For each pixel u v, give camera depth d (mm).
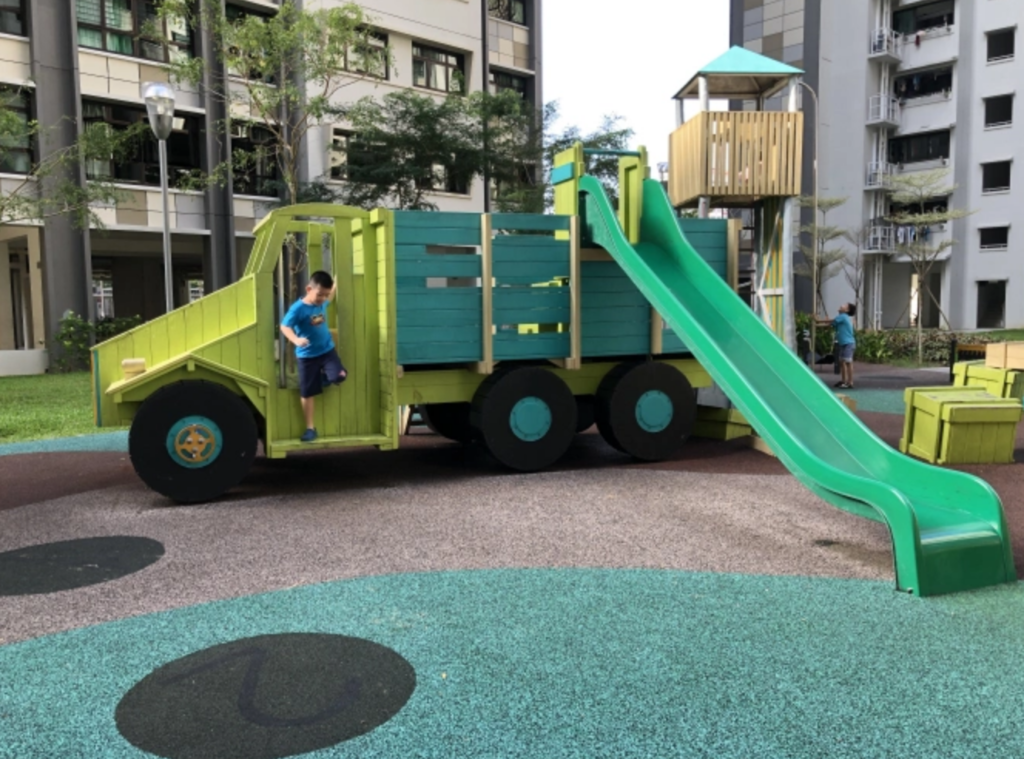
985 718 2979
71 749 2840
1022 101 34156
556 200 8664
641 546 5227
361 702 3148
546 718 3002
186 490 6500
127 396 6414
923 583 4262
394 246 7246
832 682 3270
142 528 5812
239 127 21625
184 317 7008
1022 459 8266
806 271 33062
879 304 37875
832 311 38438
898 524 4367
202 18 17250
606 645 3650
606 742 2828
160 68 21016
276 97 17031
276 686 3297
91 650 3678
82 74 19812
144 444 6367
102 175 18938
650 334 8453
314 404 7148
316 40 16984
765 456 8531
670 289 7383
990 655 3520
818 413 5836
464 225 7547
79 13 19828
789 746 2793
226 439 6621
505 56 29016
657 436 8266
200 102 21625
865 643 3652
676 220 8016
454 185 25578
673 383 8297
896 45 36562
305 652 3625
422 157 21000
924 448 8406
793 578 4566
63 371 19562
